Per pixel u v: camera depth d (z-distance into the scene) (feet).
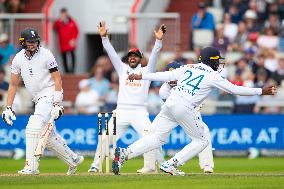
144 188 123.85
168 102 144.87
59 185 128.77
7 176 143.13
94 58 284.20
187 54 257.34
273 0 266.77
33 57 147.74
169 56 254.68
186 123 144.77
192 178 140.05
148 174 148.46
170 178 139.95
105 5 277.03
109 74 251.19
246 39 259.60
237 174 151.23
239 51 256.52
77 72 277.85
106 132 155.74
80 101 247.50
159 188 123.85
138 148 146.61
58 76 148.87
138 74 143.95
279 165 195.52
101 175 145.79
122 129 167.53
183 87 144.15
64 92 265.54
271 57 251.39
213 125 228.02
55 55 270.46
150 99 236.22
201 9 260.62
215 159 220.23
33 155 148.15
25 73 148.66
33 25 268.82
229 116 227.40
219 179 138.41
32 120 147.95
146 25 264.72
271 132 227.20
